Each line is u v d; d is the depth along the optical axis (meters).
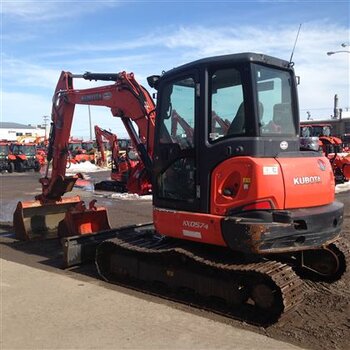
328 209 5.39
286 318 4.96
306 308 5.30
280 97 5.43
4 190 19.78
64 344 4.28
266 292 4.94
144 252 5.78
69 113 8.73
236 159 5.05
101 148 28.55
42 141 42.59
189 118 5.56
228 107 5.21
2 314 5.00
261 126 5.10
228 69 5.18
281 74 5.48
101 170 35.16
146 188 7.51
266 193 4.90
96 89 7.99
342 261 6.04
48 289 5.81
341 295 5.71
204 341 4.33
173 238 5.98
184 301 5.54
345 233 9.09
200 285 5.47
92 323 4.75
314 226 5.12
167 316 4.93
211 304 5.42
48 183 9.28
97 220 8.73
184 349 4.16
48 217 9.47
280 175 5.00
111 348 4.20
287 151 5.36
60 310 5.11
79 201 9.45
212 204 5.26
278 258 6.16
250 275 5.01
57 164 8.97
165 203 5.82
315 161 5.48
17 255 7.95
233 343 4.29
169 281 5.80
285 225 4.84
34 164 35.50
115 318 4.88
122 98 7.47
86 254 7.14
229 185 5.14
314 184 5.34
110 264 6.49
